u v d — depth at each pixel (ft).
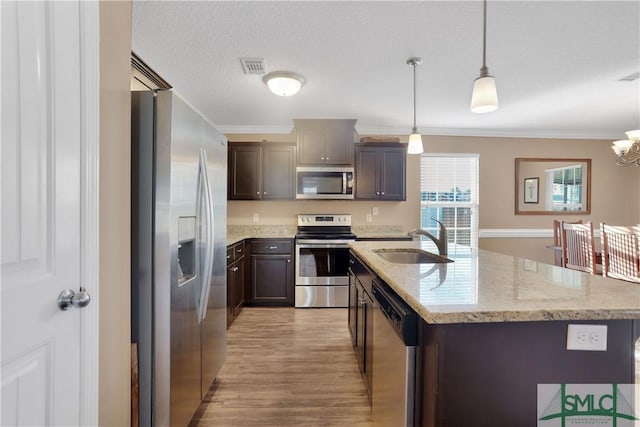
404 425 3.74
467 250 7.60
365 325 6.67
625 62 8.32
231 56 8.04
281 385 7.06
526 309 3.15
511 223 15.62
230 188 13.80
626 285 4.10
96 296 3.34
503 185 15.58
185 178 5.10
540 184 15.66
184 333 5.14
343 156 13.78
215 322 6.59
